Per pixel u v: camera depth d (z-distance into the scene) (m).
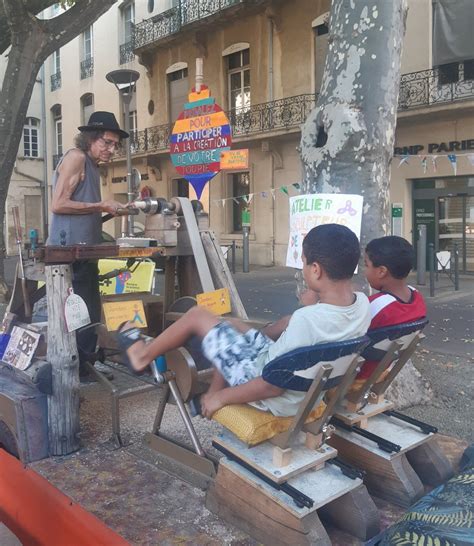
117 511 2.16
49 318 2.70
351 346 1.78
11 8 8.94
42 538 2.28
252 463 1.95
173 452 2.54
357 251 1.86
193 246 3.45
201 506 2.19
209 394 2.11
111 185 22.47
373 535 1.98
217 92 17.75
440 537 1.62
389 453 2.25
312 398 1.80
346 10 3.75
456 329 7.30
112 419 2.95
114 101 21.56
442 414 4.28
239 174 17.83
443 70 12.40
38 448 2.64
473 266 13.02
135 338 2.40
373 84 3.70
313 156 3.87
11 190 24.81
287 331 1.83
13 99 9.51
